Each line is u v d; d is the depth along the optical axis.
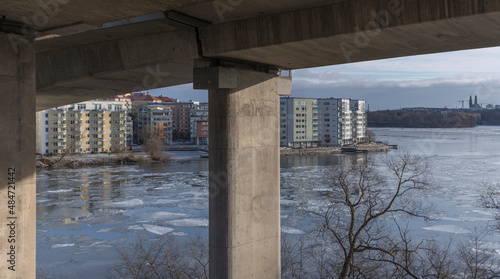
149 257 24.20
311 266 24.06
